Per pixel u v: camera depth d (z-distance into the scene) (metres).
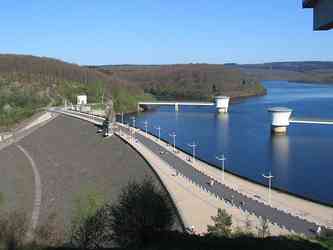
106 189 107.44
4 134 195.62
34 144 172.50
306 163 146.62
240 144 183.75
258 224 78.19
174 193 95.56
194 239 47.31
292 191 114.12
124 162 133.00
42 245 45.94
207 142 190.12
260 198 99.94
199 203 89.31
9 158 152.75
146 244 46.75
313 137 195.50
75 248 46.56
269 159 153.75
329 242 45.84
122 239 47.66
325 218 86.62
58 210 93.81
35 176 127.06
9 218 63.47
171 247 44.50
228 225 61.56
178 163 132.75
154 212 47.97
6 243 44.69
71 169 131.38
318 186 119.31
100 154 147.75
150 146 157.00
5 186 117.94
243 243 45.59
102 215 50.22
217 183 109.94
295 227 78.25
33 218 89.81
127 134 179.12
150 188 50.41
